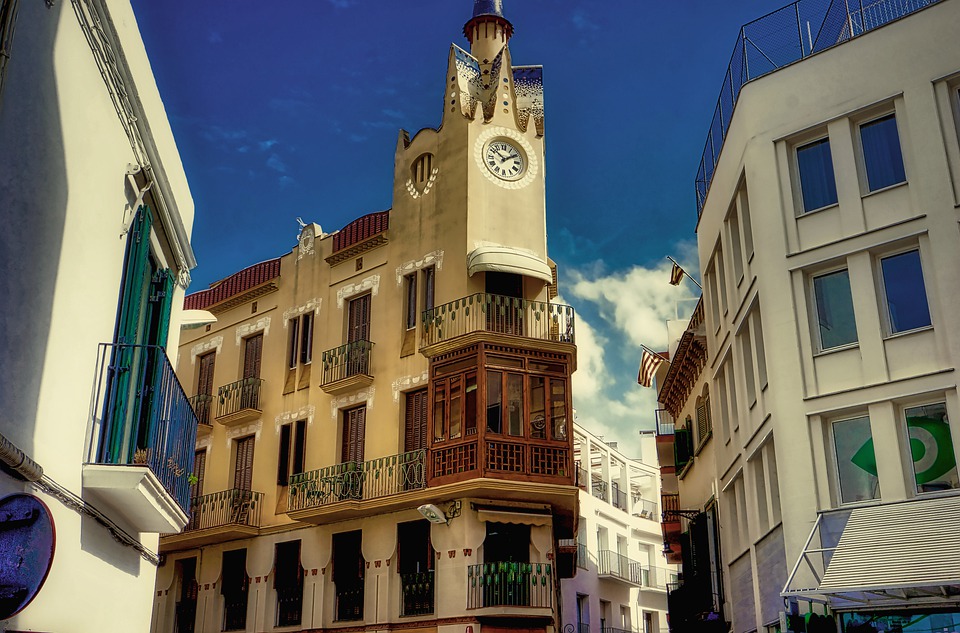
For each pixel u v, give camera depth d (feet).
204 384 114.21
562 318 88.79
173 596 103.65
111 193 35.29
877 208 64.44
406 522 85.66
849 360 63.26
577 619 136.26
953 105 63.10
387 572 84.94
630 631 157.48
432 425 84.38
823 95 68.90
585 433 157.17
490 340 82.74
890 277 63.41
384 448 89.40
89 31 32.27
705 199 92.58
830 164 68.54
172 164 45.60
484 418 80.48
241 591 97.40
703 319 101.45
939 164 61.98
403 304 93.61
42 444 29.09
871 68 66.80
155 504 36.91
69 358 31.24
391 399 90.74
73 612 32.76
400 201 98.58
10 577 24.94
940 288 59.82
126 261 37.52
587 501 149.48
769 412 67.87
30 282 27.84
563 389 85.10
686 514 105.19
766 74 72.79
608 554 151.12
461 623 77.97
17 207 26.86
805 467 62.75
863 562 54.24
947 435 58.39
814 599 58.65
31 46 27.55
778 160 70.49
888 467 59.36
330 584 89.56
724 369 86.99
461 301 86.17
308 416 98.27
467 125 93.97
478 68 102.58
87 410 33.19
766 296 68.28
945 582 49.67
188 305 117.80
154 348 38.32
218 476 105.29
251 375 108.17
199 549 102.89
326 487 89.92
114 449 34.81
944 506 56.18
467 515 80.64
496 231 91.30
